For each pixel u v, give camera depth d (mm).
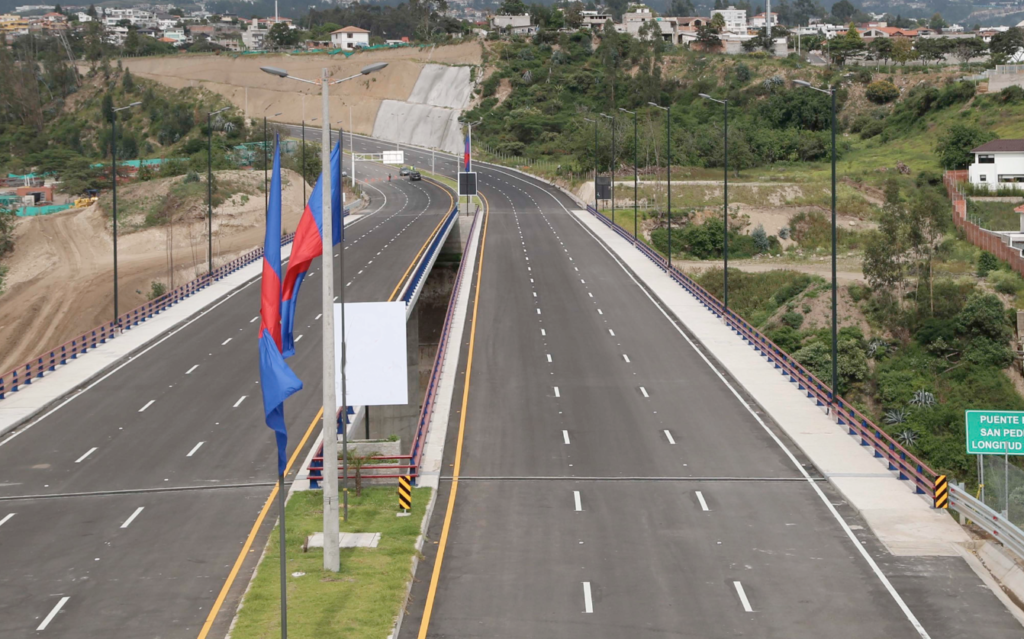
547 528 32938
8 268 109562
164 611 26453
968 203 115312
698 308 69375
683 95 198750
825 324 80812
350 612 25641
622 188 130000
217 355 56906
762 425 44625
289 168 152875
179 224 119375
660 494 36188
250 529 32688
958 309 78875
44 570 29406
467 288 76062
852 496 35375
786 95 174500
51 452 41281
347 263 81562
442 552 30953
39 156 190625
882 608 26688
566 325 64250
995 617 26141
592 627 25531
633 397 49094
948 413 66438
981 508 31453
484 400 48688
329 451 28719
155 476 38156
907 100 167125
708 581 28516
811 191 125062
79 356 57125
